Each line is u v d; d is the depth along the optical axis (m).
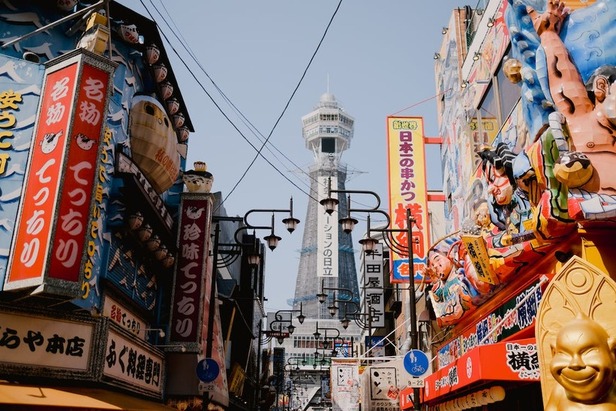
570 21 10.18
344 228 17.52
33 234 10.68
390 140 22.30
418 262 20.92
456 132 19.25
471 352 10.68
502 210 12.30
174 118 19.09
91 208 11.09
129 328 15.80
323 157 179.00
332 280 177.00
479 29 17.14
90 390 12.25
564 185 9.00
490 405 16.00
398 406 24.56
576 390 6.91
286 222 19.62
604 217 8.62
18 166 11.66
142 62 16.67
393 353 39.50
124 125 15.27
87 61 11.62
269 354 56.88
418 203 21.50
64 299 10.76
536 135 10.29
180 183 20.11
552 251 10.39
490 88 15.92
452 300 16.17
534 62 10.44
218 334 22.34
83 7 14.80
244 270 38.75
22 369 11.09
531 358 9.99
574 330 7.17
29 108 12.02
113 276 14.41
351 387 27.89
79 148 11.18
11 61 12.25
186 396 17.77
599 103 9.30
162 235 17.44
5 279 10.68
